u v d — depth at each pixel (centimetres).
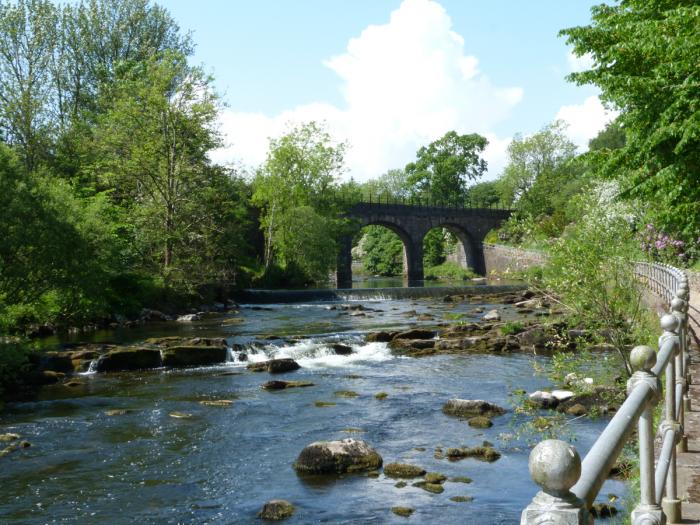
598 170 1756
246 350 2448
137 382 2000
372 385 1886
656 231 2319
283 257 5975
